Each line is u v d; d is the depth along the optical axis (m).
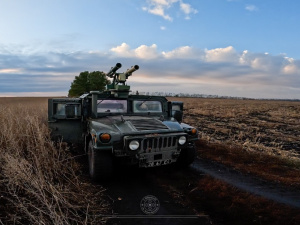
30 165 3.67
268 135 10.80
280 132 11.98
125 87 5.35
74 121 5.42
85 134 5.17
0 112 6.64
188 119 17.23
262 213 3.25
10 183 3.33
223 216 3.18
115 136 4.06
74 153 6.23
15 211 3.01
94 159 4.17
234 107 35.06
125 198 3.71
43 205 3.12
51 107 5.24
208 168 5.39
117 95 5.41
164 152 4.27
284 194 3.92
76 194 3.65
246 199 3.67
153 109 5.89
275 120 18.64
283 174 5.09
